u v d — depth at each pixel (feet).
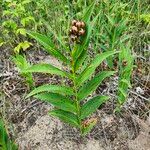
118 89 1.33
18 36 1.69
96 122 1.33
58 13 1.75
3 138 1.12
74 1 1.80
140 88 1.48
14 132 1.30
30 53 1.63
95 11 1.73
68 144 1.28
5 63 1.58
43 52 1.64
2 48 1.65
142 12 1.82
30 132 1.32
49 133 1.31
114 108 1.38
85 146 1.27
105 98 1.16
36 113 1.37
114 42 1.47
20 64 1.34
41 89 1.06
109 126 1.33
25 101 1.41
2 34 1.68
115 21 1.60
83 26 0.96
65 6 1.76
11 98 1.43
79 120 1.20
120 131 1.32
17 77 1.51
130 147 1.29
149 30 1.71
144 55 1.62
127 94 1.42
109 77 1.49
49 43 1.01
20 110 1.38
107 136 1.30
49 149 1.27
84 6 1.71
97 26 1.67
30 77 1.36
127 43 1.56
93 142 1.28
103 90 1.45
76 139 1.29
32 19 1.63
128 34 1.66
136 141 1.31
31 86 1.41
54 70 1.04
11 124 1.32
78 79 1.08
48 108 1.38
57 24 1.68
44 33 1.67
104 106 1.39
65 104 1.14
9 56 1.61
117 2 1.76
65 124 1.32
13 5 1.71
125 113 1.37
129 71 1.29
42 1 1.80
